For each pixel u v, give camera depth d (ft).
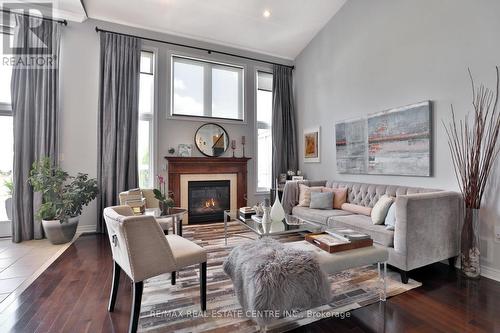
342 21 14.19
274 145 17.49
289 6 13.85
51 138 12.28
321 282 5.37
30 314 6.04
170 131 15.25
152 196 12.01
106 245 11.21
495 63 8.01
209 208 16.20
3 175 12.22
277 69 17.84
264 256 5.56
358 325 5.72
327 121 15.43
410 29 10.59
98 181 13.14
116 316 5.98
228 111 17.11
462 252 8.25
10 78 11.91
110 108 13.34
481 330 5.50
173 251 6.11
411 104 10.46
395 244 7.89
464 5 8.77
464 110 8.79
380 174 11.89
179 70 15.76
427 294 7.01
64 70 12.87
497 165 8.03
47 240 11.93
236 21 14.69
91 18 13.35
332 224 10.80
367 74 12.65
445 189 9.38
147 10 13.38
